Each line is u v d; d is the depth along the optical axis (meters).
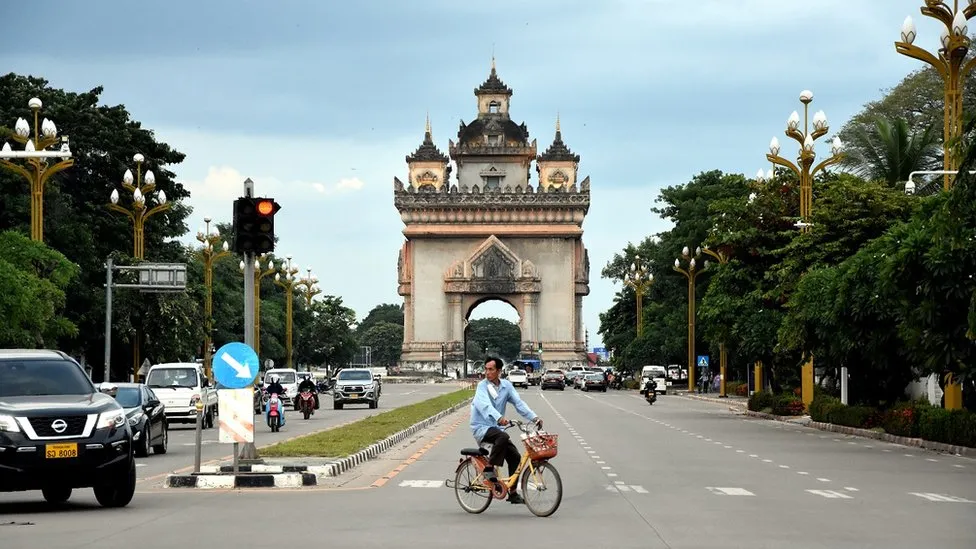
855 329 41.34
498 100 156.62
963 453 34.41
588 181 148.50
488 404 19.69
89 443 20.00
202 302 79.81
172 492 23.42
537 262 149.00
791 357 60.59
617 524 18.30
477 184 153.38
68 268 53.94
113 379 79.44
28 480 19.62
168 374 50.41
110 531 17.30
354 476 27.12
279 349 130.38
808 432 47.47
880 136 75.00
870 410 46.62
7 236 51.53
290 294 104.56
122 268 58.34
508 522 18.53
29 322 50.34
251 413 24.39
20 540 16.31
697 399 95.06
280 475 24.58
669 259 114.56
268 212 25.25
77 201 78.38
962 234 30.56
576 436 43.44
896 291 34.19
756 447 37.62
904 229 38.38
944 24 39.03
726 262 64.19
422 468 29.55
